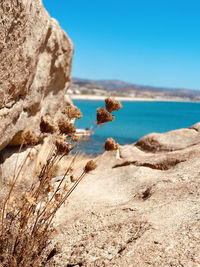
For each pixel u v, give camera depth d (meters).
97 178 4.84
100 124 1.96
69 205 3.76
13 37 4.06
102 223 2.94
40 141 6.40
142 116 65.75
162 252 2.06
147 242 2.25
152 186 3.59
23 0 4.06
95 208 3.49
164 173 4.25
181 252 2.00
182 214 2.59
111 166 5.41
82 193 4.14
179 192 3.16
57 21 6.71
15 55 4.26
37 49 5.11
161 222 2.52
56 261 2.46
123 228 2.64
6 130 4.82
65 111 2.08
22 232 2.17
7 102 4.55
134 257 2.11
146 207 3.03
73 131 2.06
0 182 5.07
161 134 6.09
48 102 6.87
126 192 4.00
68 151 2.06
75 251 2.52
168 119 57.59
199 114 87.56
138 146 6.21
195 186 3.18
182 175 3.66
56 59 6.61
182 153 4.62
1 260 2.16
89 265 2.24
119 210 3.13
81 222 3.11
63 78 7.30
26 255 2.26
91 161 2.16
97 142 17.69
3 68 4.03
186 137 5.70
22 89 4.91
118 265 2.08
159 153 5.52
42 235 2.35
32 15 4.64
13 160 5.48
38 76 5.86
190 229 2.26
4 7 3.63
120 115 65.25
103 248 2.42
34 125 5.96
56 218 3.44
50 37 6.12
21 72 4.61
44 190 2.21
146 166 4.84
